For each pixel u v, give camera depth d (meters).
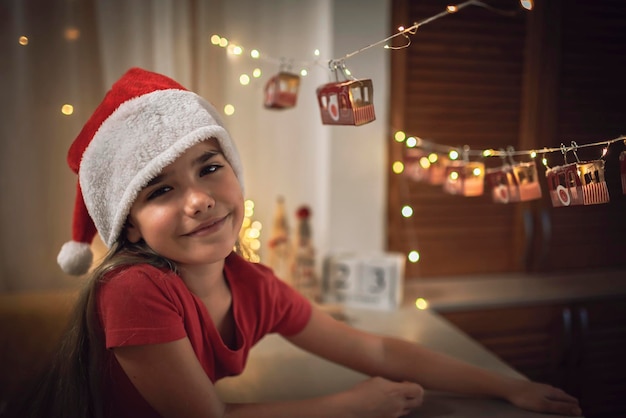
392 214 1.67
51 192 1.46
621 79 1.67
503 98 1.66
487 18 1.61
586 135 1.69
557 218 1.74
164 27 1.41
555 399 0.87
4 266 1.47
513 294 1.58
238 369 0.86
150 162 0.69
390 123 1.61
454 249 1.73
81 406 0.78
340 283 1.49
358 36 1.51
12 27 1.38
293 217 1.64
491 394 0.90
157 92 0.73
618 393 1.63
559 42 1.63
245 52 1.50
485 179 1.08
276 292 0.91
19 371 1.30
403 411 0.83
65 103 1.43
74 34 1.40
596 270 1.79
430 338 1.25
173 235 0.73
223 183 0.75
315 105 1.59
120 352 0.71
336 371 1.09
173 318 0.72
